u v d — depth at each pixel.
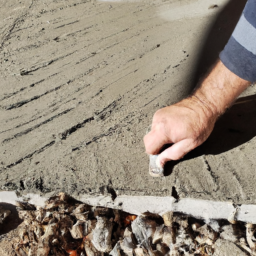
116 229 1.43
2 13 2.53
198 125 1.24
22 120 1.75
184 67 1.89
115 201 1.42
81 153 1.56
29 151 1.61
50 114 1.76
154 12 2.36
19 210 1.54
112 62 2.00
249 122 1.55
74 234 1.39
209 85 1.26
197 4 2.37
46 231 1.40
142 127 1.62
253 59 1.06
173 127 1.25
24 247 1.44
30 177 1.50
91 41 2.18
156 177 1.40
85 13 2.44
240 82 1.18
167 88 1.79
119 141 1.58
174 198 1.34
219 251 1.31
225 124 1.55
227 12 2.22
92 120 1.70
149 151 1.35
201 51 1.96
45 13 2.49
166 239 1.34
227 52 1.15
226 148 1.46
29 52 2.16
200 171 1.39
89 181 1.44
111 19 2.34
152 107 1.71
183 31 2.15
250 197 1.28
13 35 2.32
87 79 1.92
